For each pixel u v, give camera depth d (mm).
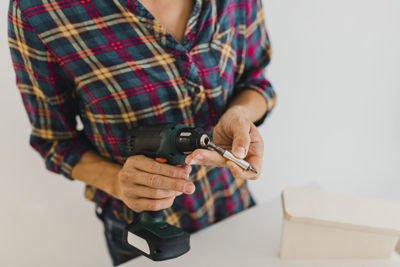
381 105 1422
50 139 747
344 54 1313
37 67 623
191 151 522
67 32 591
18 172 1066
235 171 523
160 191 556
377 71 1356
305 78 1334
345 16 1248
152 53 620
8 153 1036
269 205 830
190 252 710
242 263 687
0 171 1044
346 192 1591
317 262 683
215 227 772
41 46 601
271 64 1284
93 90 642
